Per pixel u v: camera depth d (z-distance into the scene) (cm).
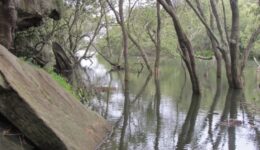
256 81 3444
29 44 1966
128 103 2078
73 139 940
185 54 2416
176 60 6988
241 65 2869
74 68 3012
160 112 1822
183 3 4619
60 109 1018
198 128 1486
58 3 1705
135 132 1372
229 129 1479
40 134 841
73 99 1192
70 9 3550
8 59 902
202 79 3641
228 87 2944
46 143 848
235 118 1691
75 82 2344
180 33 2342
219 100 2262
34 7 1407
